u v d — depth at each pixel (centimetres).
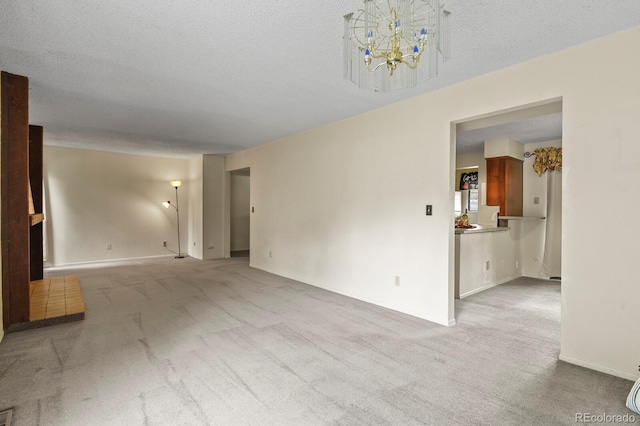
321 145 489
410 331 314
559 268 562
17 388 211
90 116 435
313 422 181
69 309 348
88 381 220
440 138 334
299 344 283
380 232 399
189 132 529
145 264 682
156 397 202
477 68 284
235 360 253
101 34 230
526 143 598
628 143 225
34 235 489
